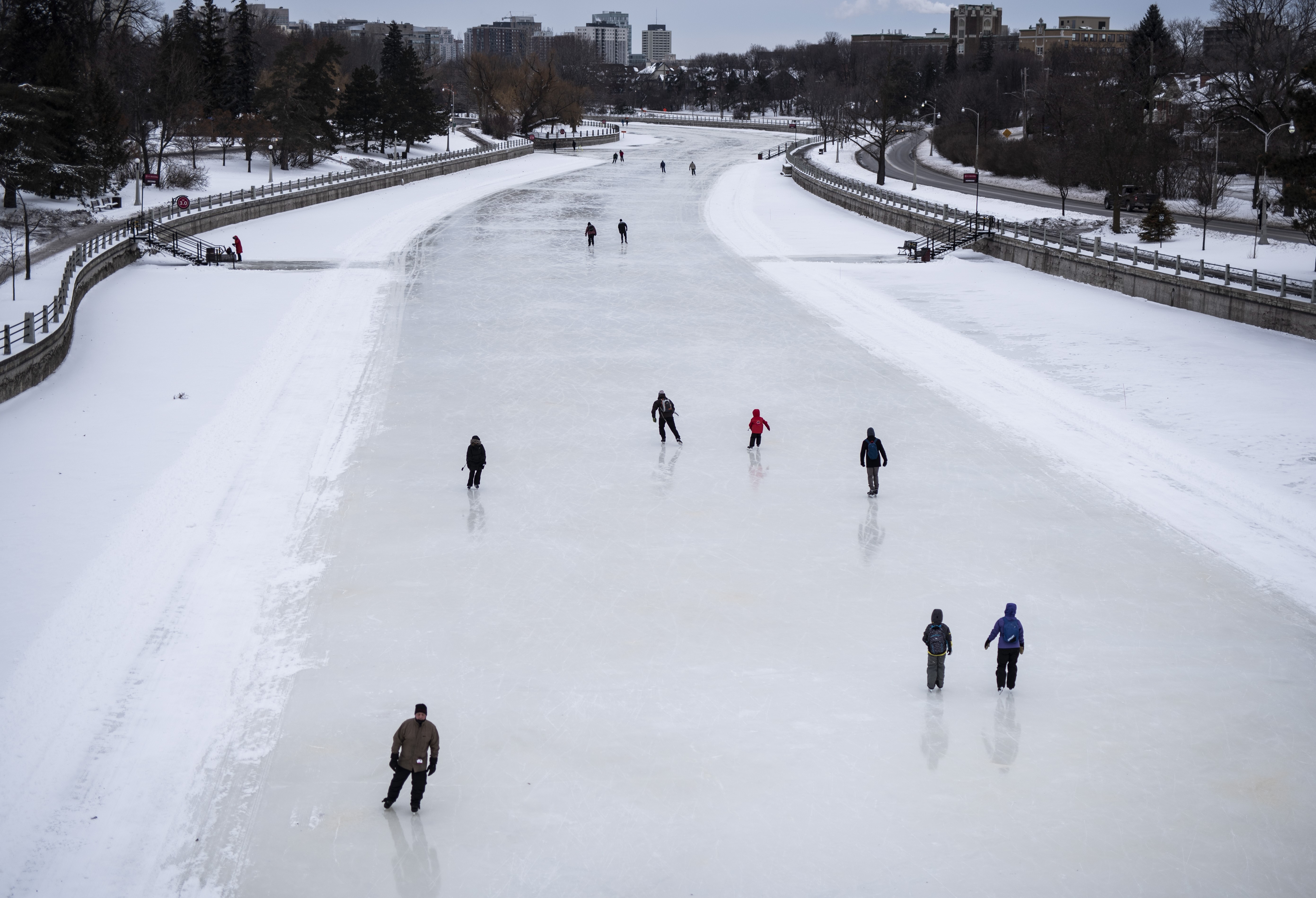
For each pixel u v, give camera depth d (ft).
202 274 221.87
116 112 300.40
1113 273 203.92
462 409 134.31
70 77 280.31
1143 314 183.42
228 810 59.11
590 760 63.77
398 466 114.01
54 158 256.32
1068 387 141.08
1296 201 169.89
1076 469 113.39
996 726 67.26
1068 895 52.95
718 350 164.45
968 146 476.54
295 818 58.59
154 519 97.35
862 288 213.66
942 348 164.55
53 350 146.41
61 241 230.07
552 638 78.38
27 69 313.32
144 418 127.13
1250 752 64.59
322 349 162.71
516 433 125.39
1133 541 95.25
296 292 204.23
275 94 379.76
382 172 403.95
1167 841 56.75
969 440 123.24
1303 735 66.33
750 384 146.51
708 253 259.39
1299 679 72.79
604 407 135.54
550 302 199.31
